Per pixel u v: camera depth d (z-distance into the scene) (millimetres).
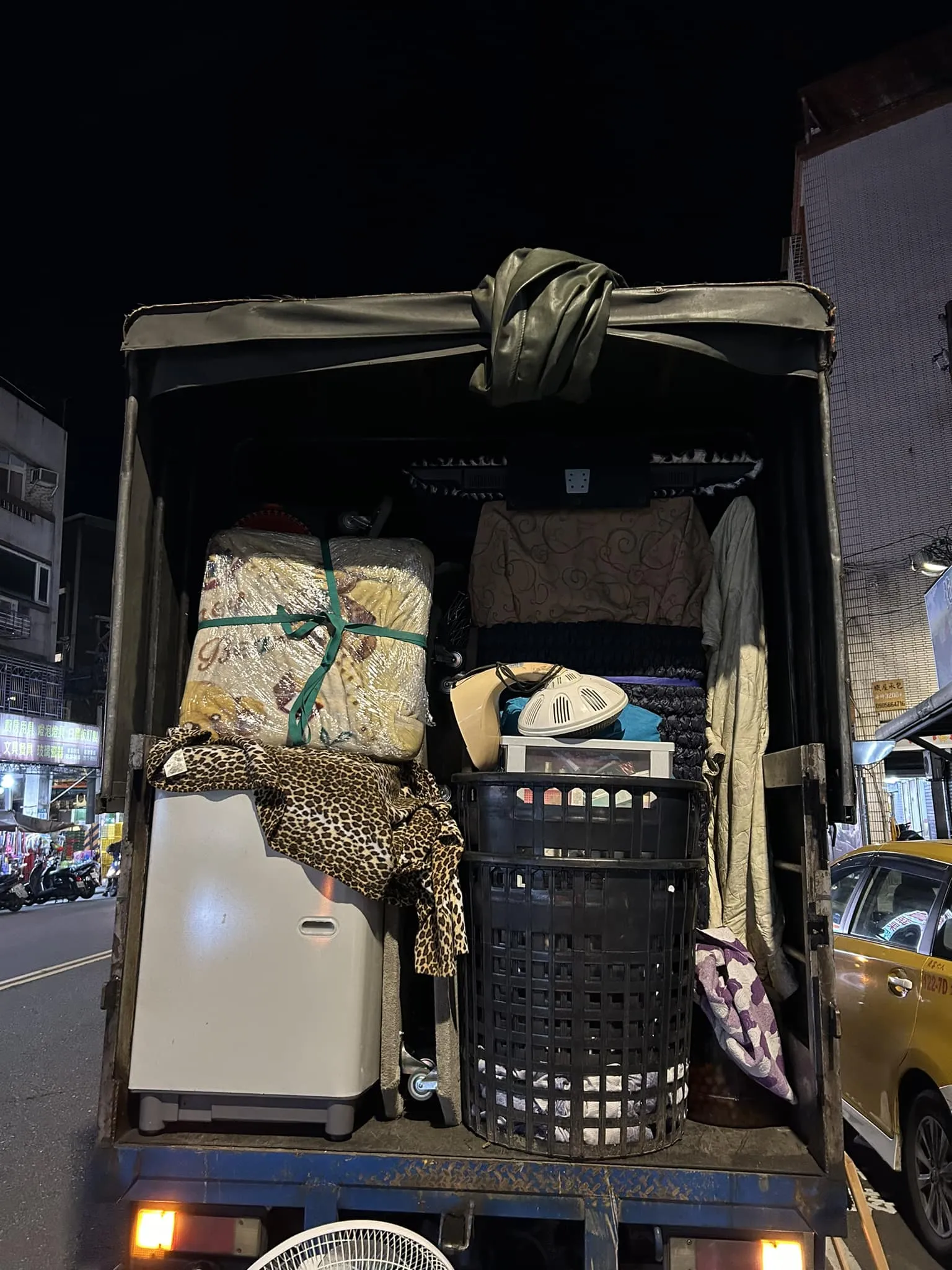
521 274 2258
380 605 2510
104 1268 3305
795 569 2637
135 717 2373
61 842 20734
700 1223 1872
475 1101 2141
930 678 13859
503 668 2557
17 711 23719
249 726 2396
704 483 3043
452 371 2645
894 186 15992
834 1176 1877
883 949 4086
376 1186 1947
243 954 2107
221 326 2340
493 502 2988
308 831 2111
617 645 2770
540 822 2072
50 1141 4586
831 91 17266
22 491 25859
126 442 2326
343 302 2322
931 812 13656
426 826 2242
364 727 2402
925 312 15203
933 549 12930
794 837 2332
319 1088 2047
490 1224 2164
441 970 2066
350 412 2990
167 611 2605
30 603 25719
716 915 2592
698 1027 2316
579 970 2000
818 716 2379
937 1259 3424
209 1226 2002
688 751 2695
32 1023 7082
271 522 2740
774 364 2242
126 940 2129
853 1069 4148
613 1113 1984
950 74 16531
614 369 2664
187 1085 2068
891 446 14930
